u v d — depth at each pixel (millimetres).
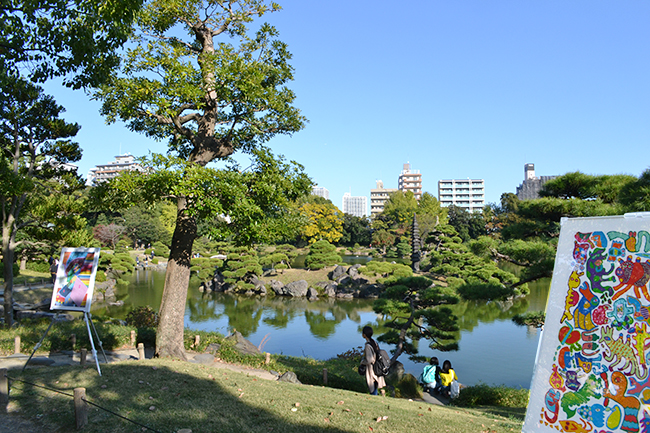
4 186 14289
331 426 6117
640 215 3018
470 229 88688
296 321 31453
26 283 29031
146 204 12000
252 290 45594
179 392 7105
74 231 19188
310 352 22953
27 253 19688
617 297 3047
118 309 31000
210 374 8758
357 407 7340
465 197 174875
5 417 5594
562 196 14875
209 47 13180
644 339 2871
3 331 13156
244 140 14789
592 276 3207
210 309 35812
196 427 5578
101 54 9211
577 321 3223
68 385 6926
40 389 6652
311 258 50062
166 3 12094
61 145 17641
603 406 2977
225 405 6652
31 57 8758
